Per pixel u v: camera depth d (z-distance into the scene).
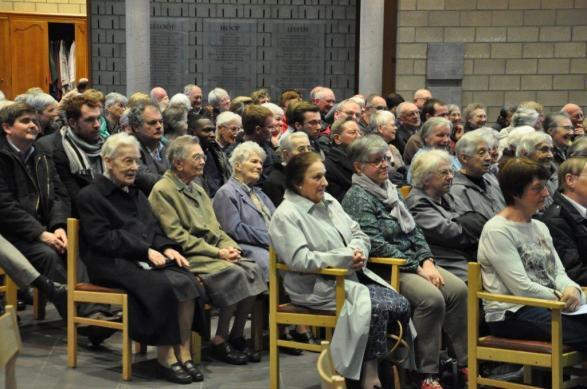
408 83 11.34
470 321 4.14
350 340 4.16
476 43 11.25
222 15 12.35
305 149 5.68
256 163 5.49
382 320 4.23
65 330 5.69
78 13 13.24
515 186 4.20
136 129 5.89
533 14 11.20
